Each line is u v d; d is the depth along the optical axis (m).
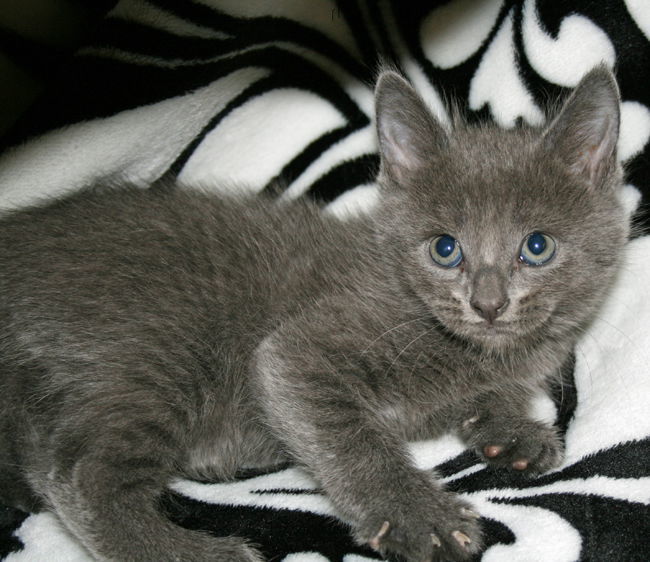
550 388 0.39
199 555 0.32
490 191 0.35
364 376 0.35
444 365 0.36
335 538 0.32
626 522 0.30
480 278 0.33
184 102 0.43
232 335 0.37
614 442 0.34
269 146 0.44
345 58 0.43
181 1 0.41
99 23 0.42
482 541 0.31
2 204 0.42
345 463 0.33
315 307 0.36
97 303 0.35
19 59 0.42
